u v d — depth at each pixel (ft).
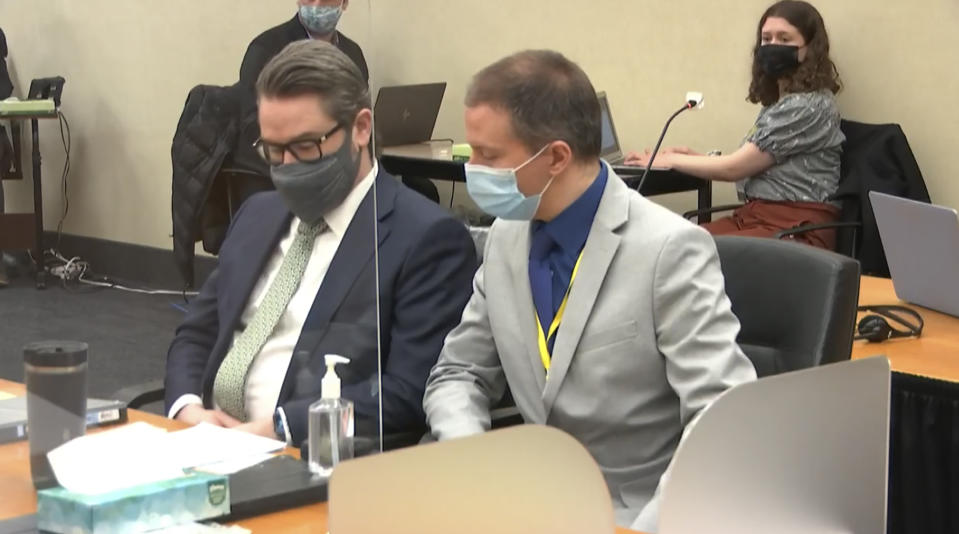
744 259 6.66
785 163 13.70
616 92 16.76
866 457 3.89
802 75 13.61
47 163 8.84
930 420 7.16
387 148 16.63
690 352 5.84
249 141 6.02
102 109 9.93
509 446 3.27
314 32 6.16
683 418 5.82
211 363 5.75
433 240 6.67
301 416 5.04
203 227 7.06
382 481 3.15
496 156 6.12
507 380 6.53
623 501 6.06
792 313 6.40
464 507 3.27
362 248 5.64
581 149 6.09
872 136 13.73
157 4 10.35
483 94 6.12
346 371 5.26
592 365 6.08
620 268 6.07
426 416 6.58
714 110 15.70
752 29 15.14
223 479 4.38
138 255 8.70
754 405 3.59
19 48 9.31
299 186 5.60
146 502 4.14
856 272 6.32
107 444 4.54
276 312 5.68
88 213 9.06
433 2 18.72
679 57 15.96
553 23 17.35
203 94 7.53
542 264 6.36
